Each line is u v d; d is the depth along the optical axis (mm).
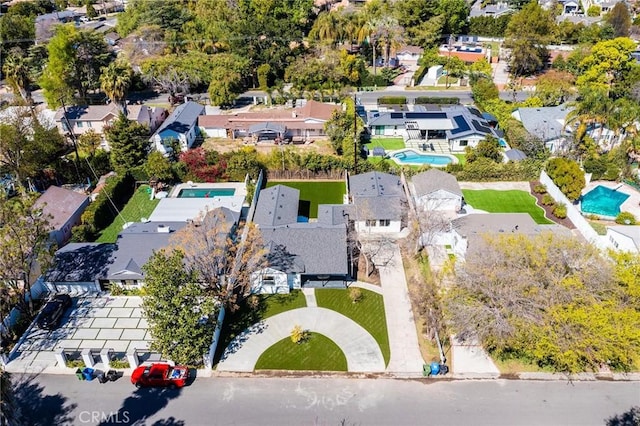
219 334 43094
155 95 104062
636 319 36250
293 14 130875
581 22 123500
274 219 54344
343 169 68312
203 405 37000
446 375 39094
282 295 47688
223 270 45906
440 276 44906
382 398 37312
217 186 67625
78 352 41719
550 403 36719
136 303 47188
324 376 39188
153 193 65562
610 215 57969
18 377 39750
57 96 89125
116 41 125188
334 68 98750
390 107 92688
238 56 103062
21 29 118688
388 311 45469
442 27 124250
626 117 64188
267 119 83375
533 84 100500
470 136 75000
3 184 64250
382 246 54594
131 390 38406
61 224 56625
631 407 36344
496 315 37969
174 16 120438
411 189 64562
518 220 52594
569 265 40656
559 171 60312
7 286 43312
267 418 35906
